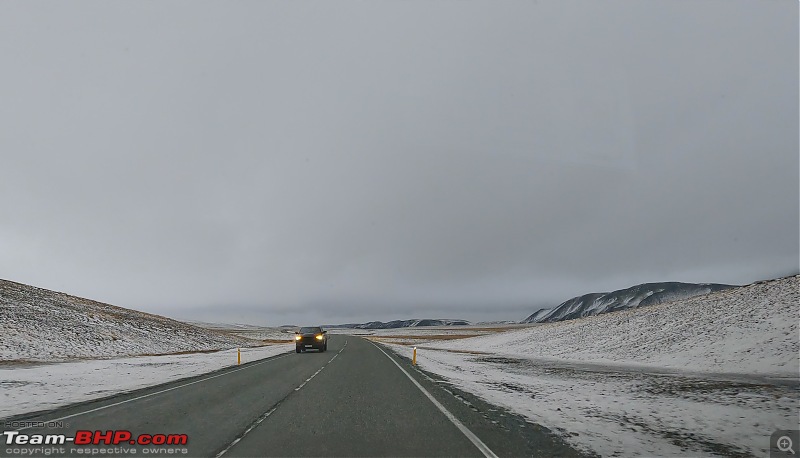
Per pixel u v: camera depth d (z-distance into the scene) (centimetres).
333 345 5178
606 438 891
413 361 2816
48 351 3247
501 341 5300
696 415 1134
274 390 1533
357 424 992
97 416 1063
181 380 1828
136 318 6138
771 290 3244
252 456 743
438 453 767
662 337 3116
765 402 1305
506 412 1159
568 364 2764
